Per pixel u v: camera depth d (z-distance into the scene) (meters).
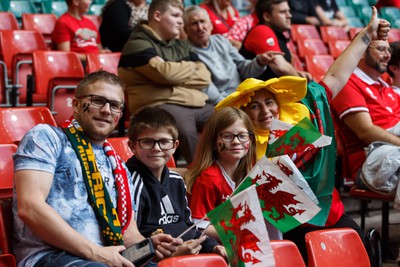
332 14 15.61
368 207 9.41
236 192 4.71
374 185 7.27
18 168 4.45
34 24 12.52
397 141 7.55
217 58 8.86
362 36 6.77
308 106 6.37
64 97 9.10
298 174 5.82
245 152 5.53
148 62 8.02
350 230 5.18
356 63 6.73
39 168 4.44
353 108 7.66
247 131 5.54
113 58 10.19
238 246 4.23
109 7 10.91
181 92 8.13
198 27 8.76
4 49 10.63
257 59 8.65
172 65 8.02
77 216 4.55
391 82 9.06
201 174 5.51
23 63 9.74
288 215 4.76
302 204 4.73
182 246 4.55
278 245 4.73
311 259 4.86
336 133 8.00
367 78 7.88
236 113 5.54
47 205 4.36
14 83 9.67
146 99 8.11
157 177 5.20
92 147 4.78
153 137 5.10
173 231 5.06
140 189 5.05
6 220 4.66
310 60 12.16
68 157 4.59
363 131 7.62
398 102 8.14
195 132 8.06
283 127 5.32
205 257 4.19
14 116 6.49
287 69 8.59
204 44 8.85
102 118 4.72
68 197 4.55
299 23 15.08
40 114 6.62
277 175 4.69
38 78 9.50
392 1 17.62
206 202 5.42
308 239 4.91
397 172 7.18
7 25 12.17
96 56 10.05
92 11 14.32
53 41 11.13
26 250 4.53
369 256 5.59
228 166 5.55
